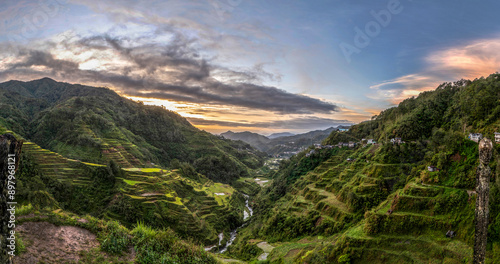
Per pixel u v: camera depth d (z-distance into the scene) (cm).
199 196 10256
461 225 3972
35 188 6391
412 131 7812
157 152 17438
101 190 8012
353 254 4331
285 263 4981
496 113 5753
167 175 10106
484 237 897
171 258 1619
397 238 4278
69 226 1544
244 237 7869
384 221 4538
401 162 6844
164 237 1767
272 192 11700
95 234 1581
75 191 7638
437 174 4988
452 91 9106
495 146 4784
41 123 13512
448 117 7625
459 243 3812
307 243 5738
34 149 8450
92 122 14088
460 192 4319
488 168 898
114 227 1691
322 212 6650
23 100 18900
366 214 4938
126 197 7712
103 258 1391
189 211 8050
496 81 6738
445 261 3712
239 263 5316
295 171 11638
